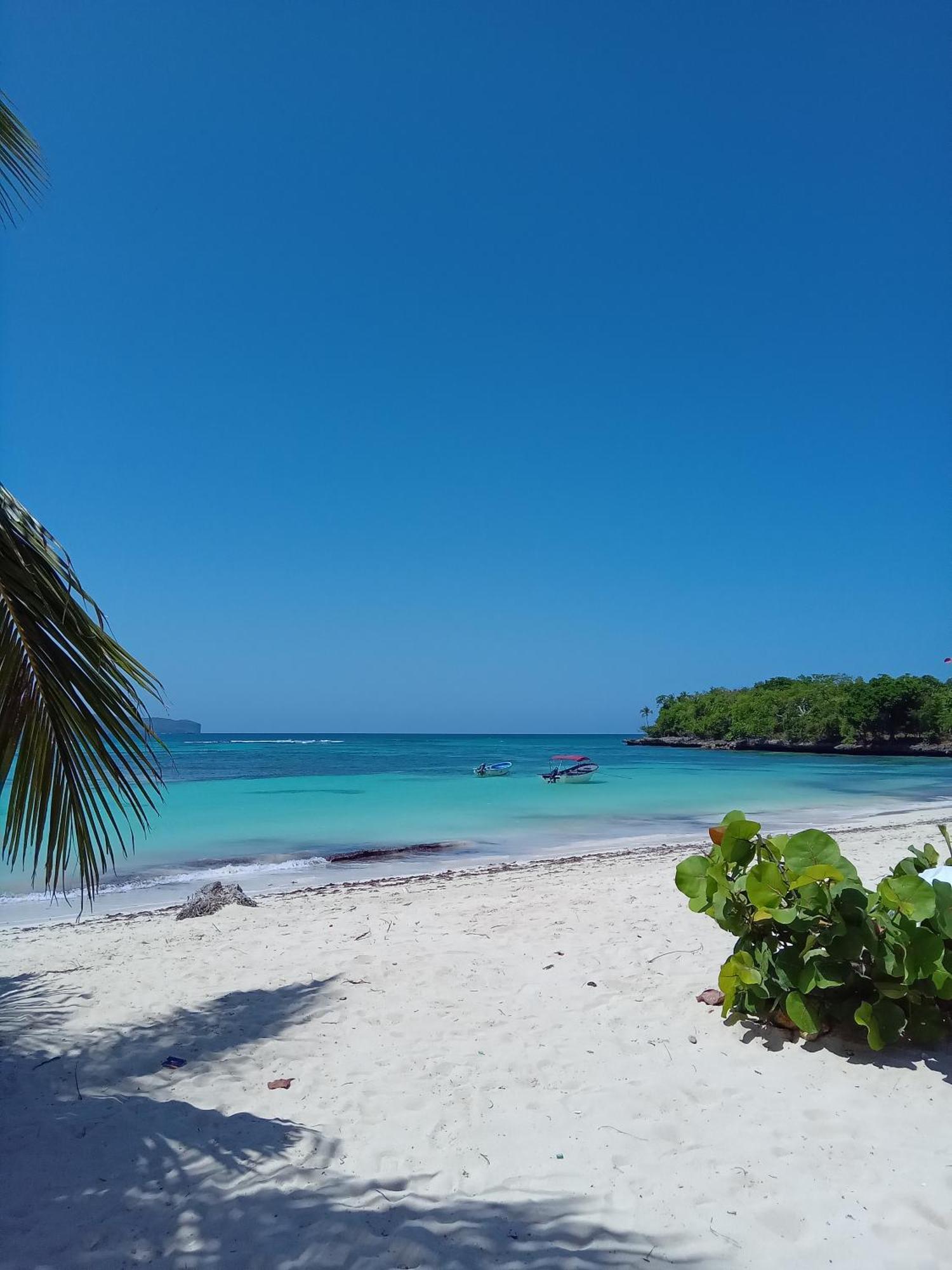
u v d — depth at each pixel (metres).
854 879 4.52
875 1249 2.85
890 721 85.12
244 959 7.11
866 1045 4.51
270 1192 3.27
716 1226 3.01
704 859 5.17
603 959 6.61
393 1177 3.39
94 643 3.44
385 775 43.25
